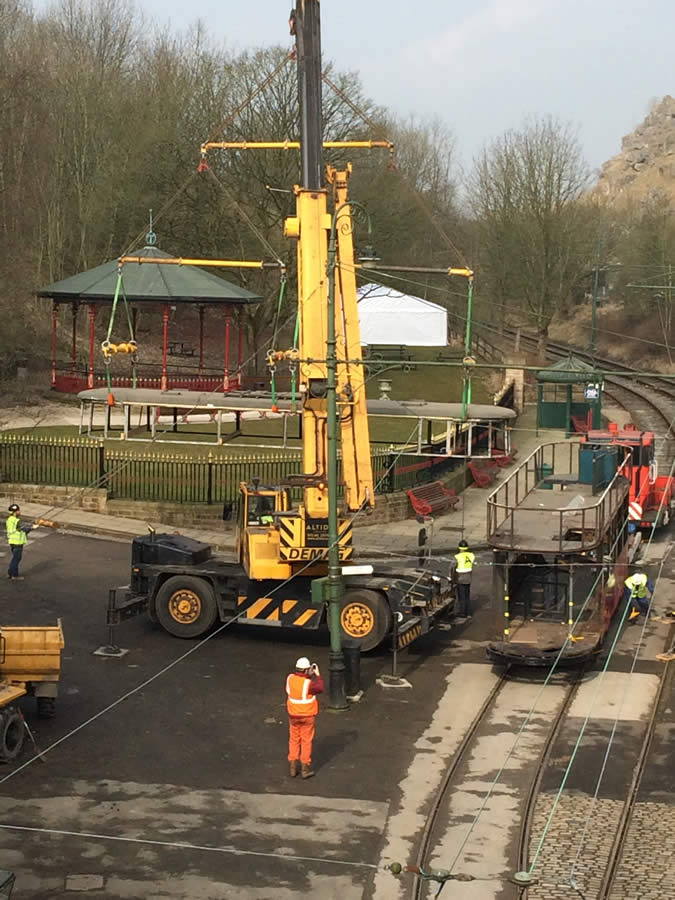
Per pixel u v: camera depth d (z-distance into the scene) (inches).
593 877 596.1
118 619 999.6
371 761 765.9
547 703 894.4
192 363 2746.1
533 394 2815.0
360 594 1003.3
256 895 575.8
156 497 1544.0
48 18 3457.2
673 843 638.5
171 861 610.5
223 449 1697.8
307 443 996.6
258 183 2615.7
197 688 909.8
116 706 862.5
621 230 4571.9
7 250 2637.8
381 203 2650.1
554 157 3186.5
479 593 1254.9
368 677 955.3
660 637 1083.9
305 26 976.3
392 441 1839.3
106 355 1138.0
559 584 1002.7
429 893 578.2
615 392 2908.5
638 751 788.0
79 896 568.7
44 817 661.9
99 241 2817.4
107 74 3129.9
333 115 2573.8
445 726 837.8
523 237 3166.8
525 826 661.3
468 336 992.2
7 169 2844.5
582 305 4938.5
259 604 1024.2
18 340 2389.3
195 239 2753.4
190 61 3289.9
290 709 729.6
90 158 2800.2
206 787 714.8
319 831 653.3
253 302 2215.8
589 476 1211.9
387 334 2748.5
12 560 1220.5
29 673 808.3
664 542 1515.7
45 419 1978.3
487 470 1932.8
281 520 992.9
